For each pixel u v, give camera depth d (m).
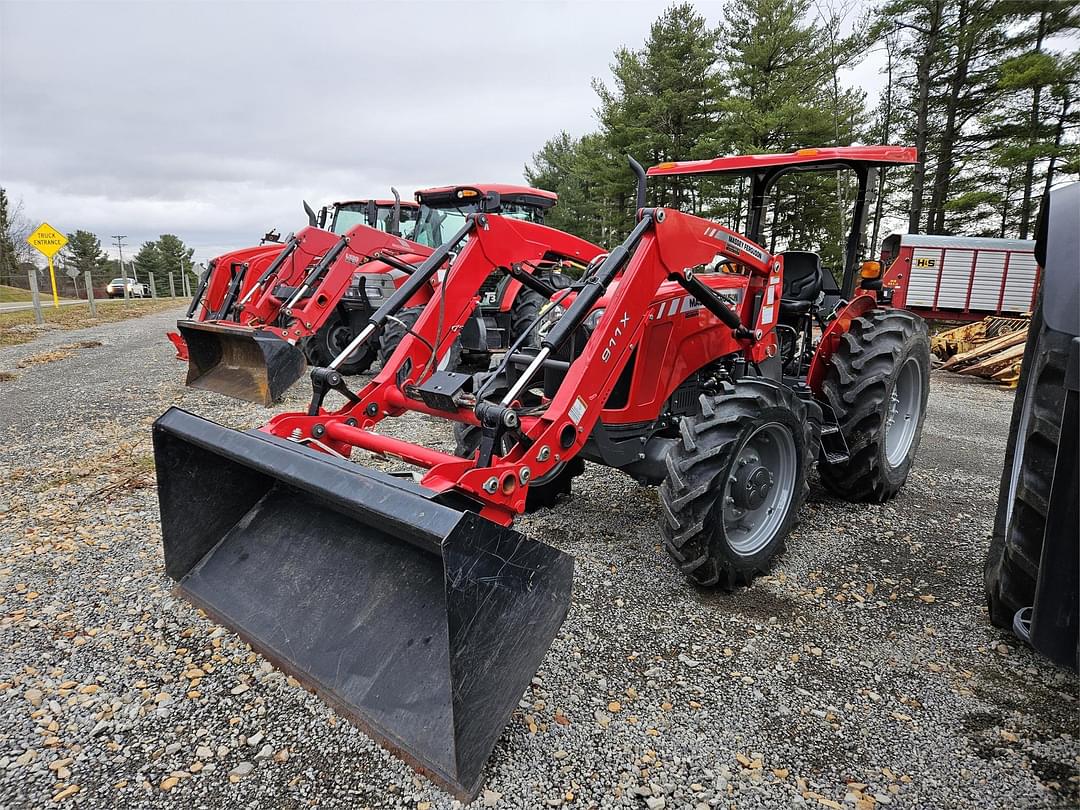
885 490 3.94
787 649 2.54
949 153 20.38
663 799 1.82
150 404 6.21
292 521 2.57
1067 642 1.56
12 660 2.35
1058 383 2.04
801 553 3.35
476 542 1.70
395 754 1.84
